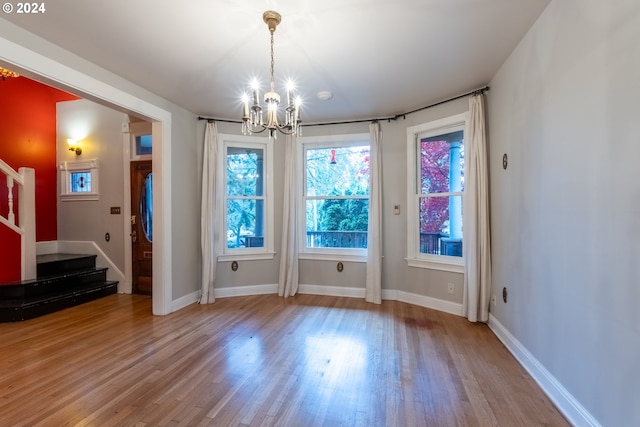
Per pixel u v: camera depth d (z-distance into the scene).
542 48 2.05
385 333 3.01
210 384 2.12
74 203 4.88
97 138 4.77
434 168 3.84
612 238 1.45
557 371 1.91
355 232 4.42
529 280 2.28
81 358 2.50
